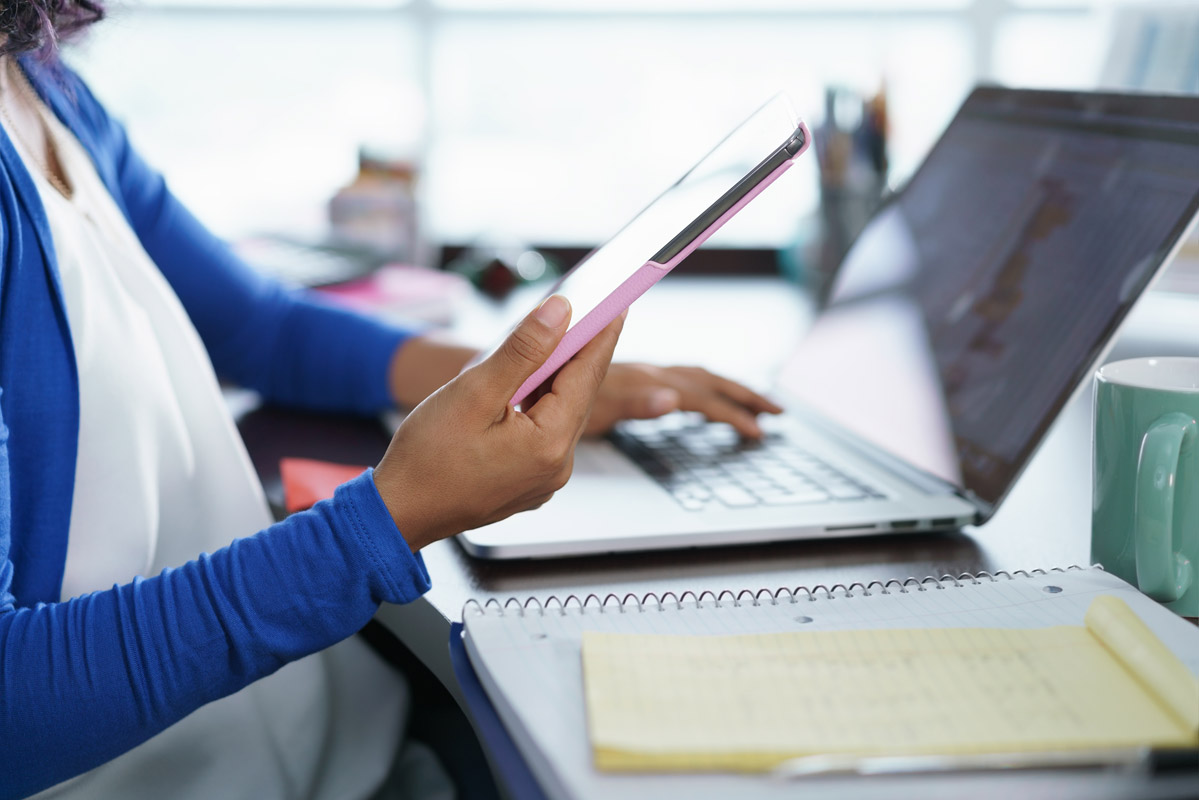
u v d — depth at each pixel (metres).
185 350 0.71
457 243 1.69
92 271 0.64
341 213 1.52
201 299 0.98
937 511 0.65
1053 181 0.74
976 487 0.67
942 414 0.73
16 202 0.58
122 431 0.63
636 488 0.71
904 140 1.75
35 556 0.59
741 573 0.61
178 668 0.49
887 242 0.90
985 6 1.78
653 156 1.84
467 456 0.50
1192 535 0.52
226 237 1.59
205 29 1.76
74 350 0.59
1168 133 0.65
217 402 0.72
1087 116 0.73
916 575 0.60
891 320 0.84
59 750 0.49
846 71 1.81
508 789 0.40
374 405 0.96
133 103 1.77
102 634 0.49
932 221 0.85
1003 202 0.78
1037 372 0.67
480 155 1.83
